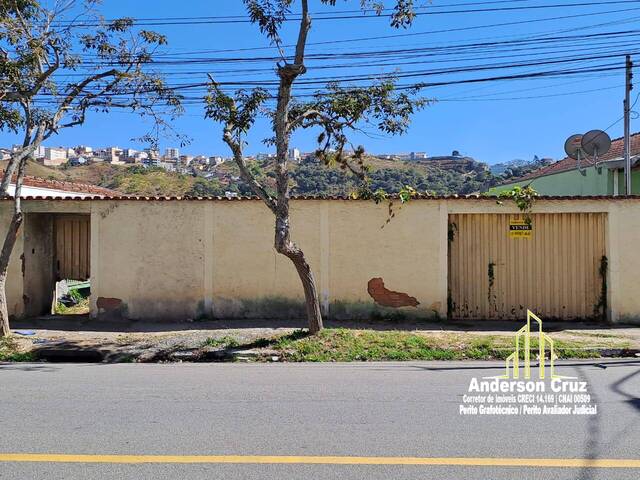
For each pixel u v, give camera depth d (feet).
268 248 40.01
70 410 19.75
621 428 17.53
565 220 39.24
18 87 33.65
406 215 39.32
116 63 36.86
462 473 14.16
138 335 35.76
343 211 39.63
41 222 43.27
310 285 33.60
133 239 40.57
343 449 15.81
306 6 31.17
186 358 31.12
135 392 22.43
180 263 40.40
